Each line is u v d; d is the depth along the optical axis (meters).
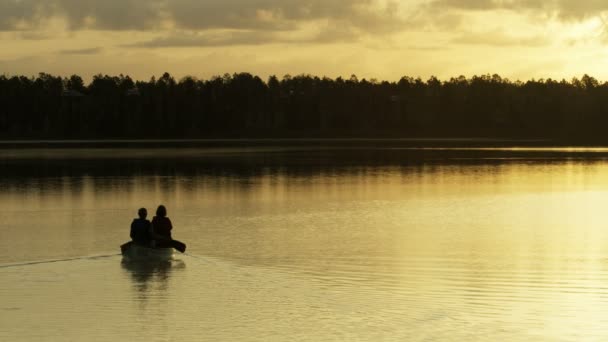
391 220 38.66
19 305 21.27
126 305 21.28
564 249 29.98
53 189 55.62
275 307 21.06
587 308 20.91
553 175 69.06
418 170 76.06
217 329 19.11
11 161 92.25
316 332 18.84
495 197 50.09
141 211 28.31
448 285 23.58
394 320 19.81
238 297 22.09
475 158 100.56
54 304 21.39
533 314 20.33
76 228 36.22
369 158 100.75
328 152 121.00
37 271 25.59
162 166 82.62
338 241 31.91
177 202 47.25
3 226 36.81
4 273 25.28
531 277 24.72
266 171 74.69
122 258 27.94
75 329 19.16
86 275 25.03
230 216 40.28
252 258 28.03
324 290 22.92
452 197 50.00
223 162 90.75
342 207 44.41
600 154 111.44
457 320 19.78
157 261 27.36
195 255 28.67
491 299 21.86
